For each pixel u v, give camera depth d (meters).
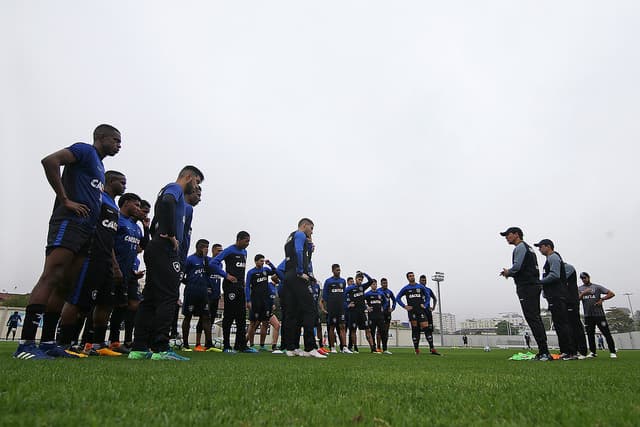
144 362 3.40
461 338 40.06
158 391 1.67
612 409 1.42
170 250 4.17
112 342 5.95
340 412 1.33
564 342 6.32
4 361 2.83
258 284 8.98
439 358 6.46
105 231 4.82
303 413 1.30
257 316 8.92
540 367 3.91
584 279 9.56
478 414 1.35
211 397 1.56
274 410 1.34
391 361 4.96
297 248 6.09
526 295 6.17
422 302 9.77
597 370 3.44
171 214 4.11
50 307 3.85
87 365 2.82
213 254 9.72
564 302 6.43
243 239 8.03
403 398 1.67
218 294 8.91
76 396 1.44
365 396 1.70
